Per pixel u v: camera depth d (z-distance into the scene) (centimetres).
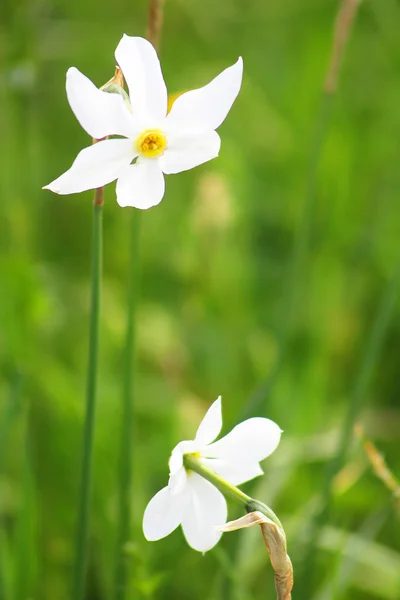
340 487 91
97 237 71
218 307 125
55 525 91
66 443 93
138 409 106
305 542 84
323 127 86
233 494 66
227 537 82
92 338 72
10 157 111
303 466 101
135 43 66
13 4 114
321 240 132
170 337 118
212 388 116
